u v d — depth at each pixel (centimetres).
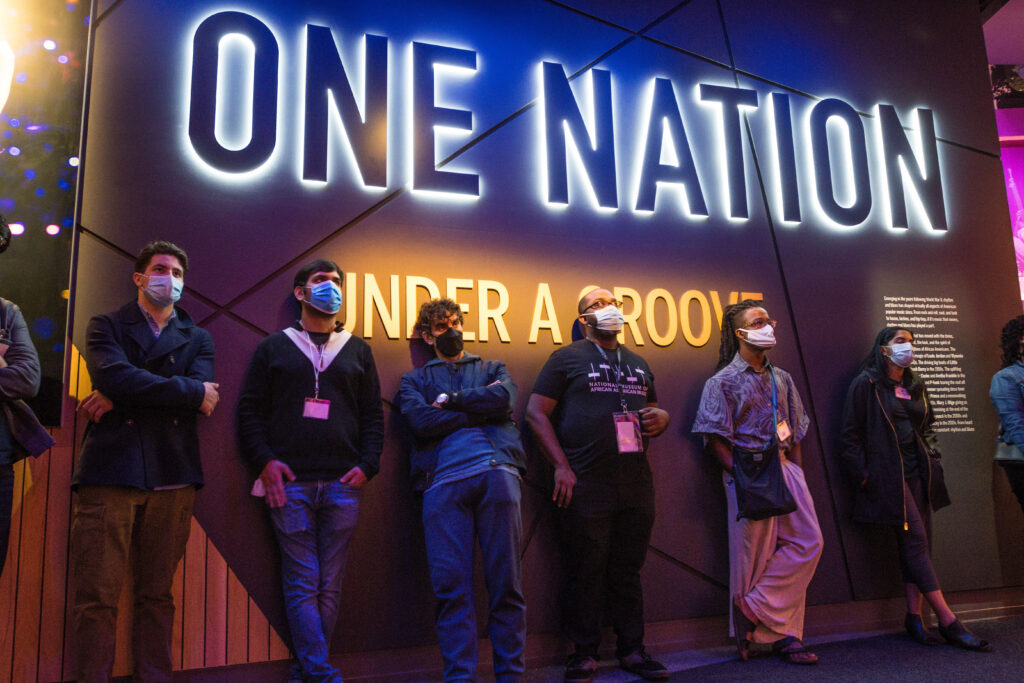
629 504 273
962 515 354
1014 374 332
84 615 217
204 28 289
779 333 347
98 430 228
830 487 337
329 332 264
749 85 371
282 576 248
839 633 324
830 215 366
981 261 390
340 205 294
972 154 403
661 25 361
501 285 309
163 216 272
